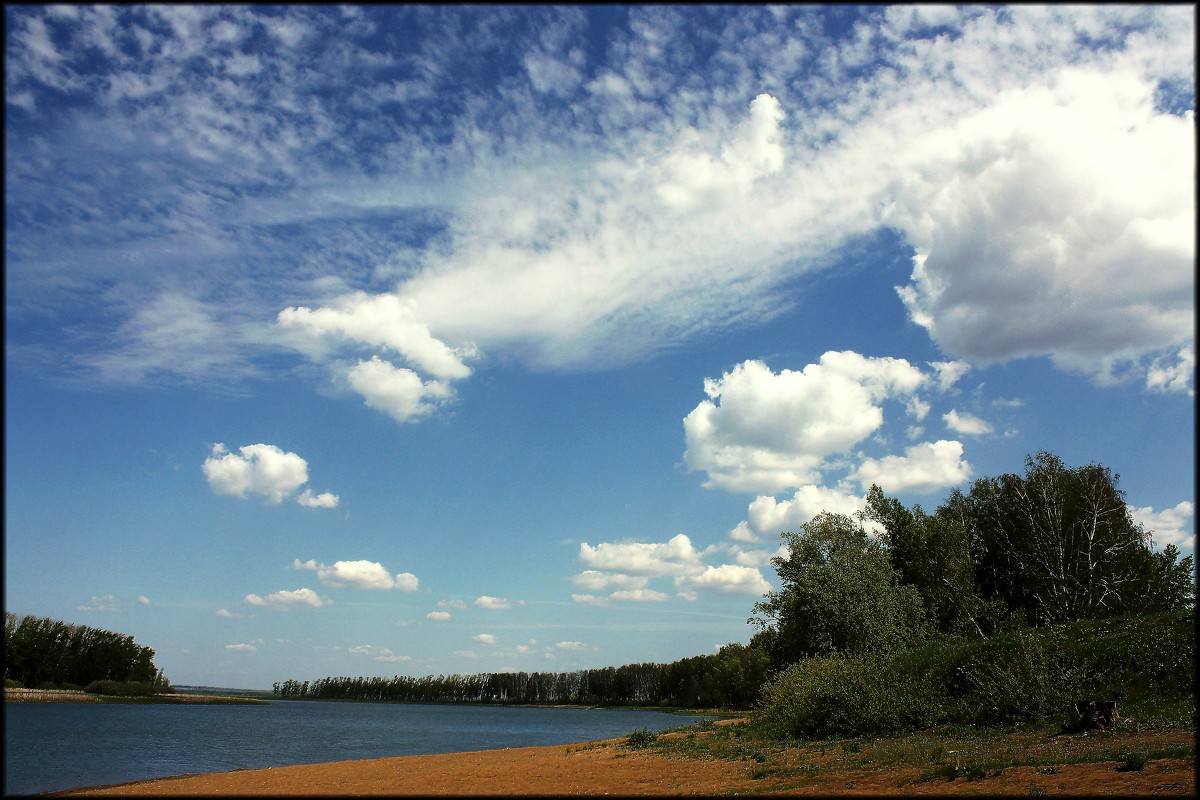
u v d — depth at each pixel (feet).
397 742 194.49
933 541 189.67
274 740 196.44
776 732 101.19
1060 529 171.94
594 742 126.41
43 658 447.01
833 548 163.84
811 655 144.36
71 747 158.61
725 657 468.34
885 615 141.38
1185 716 63.05
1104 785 42.83
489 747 176.04
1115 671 77.46
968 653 98.53
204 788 75.25
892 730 87.81
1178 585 167.22
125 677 491.31
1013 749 62.90
